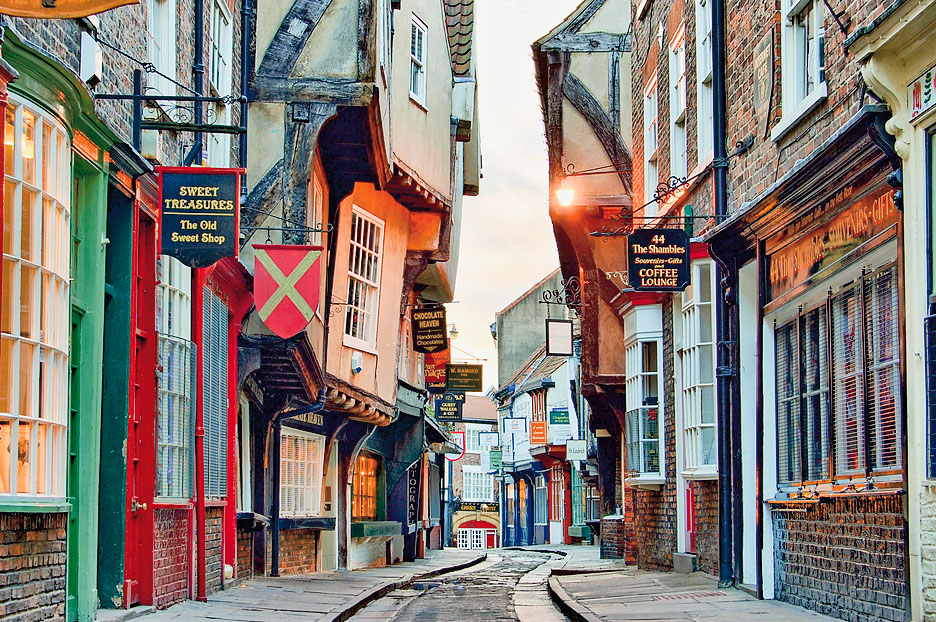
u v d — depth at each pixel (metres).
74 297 9.30
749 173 12.81
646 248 13.80
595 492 43.34
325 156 16.19
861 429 9.85
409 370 28.73
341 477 22.05
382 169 16.75
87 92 8.65
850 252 9.84
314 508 20.16
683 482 17.09
